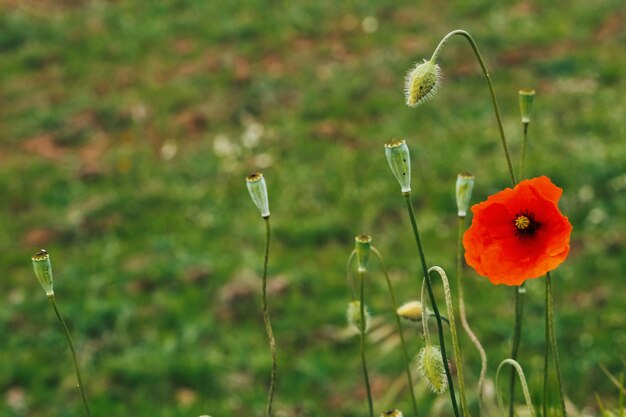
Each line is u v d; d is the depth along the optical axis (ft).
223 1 59.31
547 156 38.47
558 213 8.94
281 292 32.12
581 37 50.78
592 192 35.88
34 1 60.70
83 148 45.01
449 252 33.60
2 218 38.60
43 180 41.29
